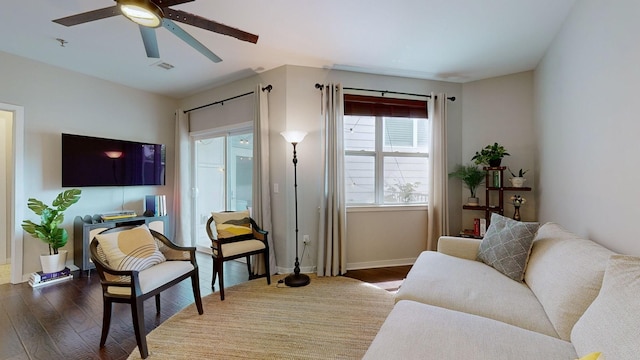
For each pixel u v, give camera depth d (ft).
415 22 8.06
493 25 8.27
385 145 12.38
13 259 9.93
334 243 10.80
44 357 5.92
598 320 3.49
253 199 11.19
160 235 7.97
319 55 10.16
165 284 6.65
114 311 7.93
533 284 5.70
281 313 7.70
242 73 11.80
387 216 12.07
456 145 12.57
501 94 11.94
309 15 7.68
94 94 12.12
